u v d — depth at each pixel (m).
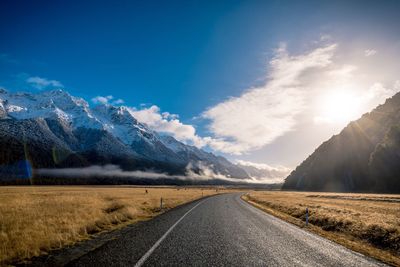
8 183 191.38
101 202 33.12
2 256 8.53
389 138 110.12
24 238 11.13
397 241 11.88
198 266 7.82
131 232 13.40
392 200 44.72
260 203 41.28
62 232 12.80
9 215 19.11
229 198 53.53
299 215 23.48
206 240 11.52
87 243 10.69
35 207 25.36
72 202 31.77
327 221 18.00
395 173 97.94
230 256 8.98
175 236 12.34
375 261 8.88
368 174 114.06
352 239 13.71
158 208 28.88
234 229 14.72
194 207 30.19
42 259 8.40
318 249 10.38
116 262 8.02
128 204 28.62
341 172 130.50
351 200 48.62
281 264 8.25
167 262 8.12
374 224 14.33
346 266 8.24
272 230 14.81
